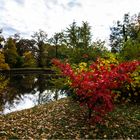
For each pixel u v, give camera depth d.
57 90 27.00
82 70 10.77
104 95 9.38
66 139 8.60
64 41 22.38
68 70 10.07
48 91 26.73
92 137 8.70
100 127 9.52
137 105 13.07
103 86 9.45
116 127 9.55
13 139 8.74
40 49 78.25
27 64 71.12
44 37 78.88
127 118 10.62
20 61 68.62
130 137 8.70
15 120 11.61
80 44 20.77
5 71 59.41
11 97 22.47
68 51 20.67
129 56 15.22
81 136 8.80
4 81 36.75
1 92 25.16
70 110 12.48
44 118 11.46
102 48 20.02
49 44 76.88
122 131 9.18
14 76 50.72
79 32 23.44
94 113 11.10
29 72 63.81
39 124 10.50
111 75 9.61
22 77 48.53
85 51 19.39
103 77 9.56
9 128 10.13
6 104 19.02
